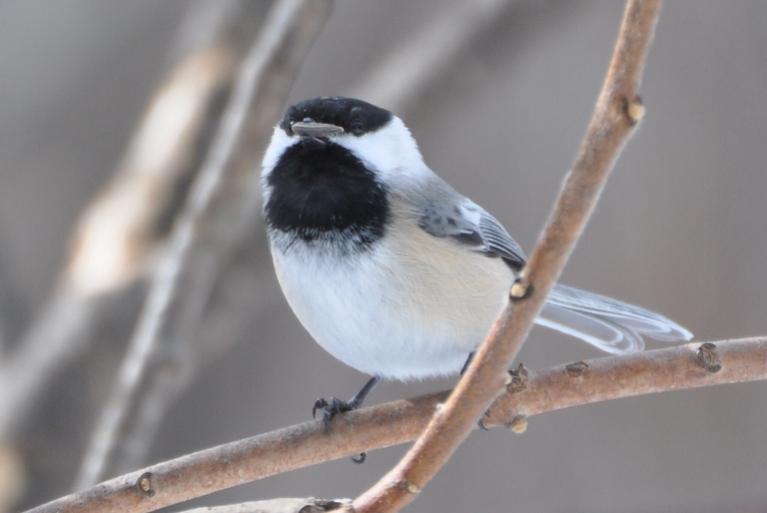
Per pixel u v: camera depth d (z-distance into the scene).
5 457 10.72
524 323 5.05
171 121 11.92
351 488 13.54
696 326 13.56
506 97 14.55
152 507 6.24
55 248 14.51
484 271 8.20
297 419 13.21
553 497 13.41
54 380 11.09
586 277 13.95
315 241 8.05
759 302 13.51
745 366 6.57
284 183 8.19
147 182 11.76
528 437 13.74
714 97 14.09
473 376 5.23
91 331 11.25
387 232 7.98
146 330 9.60
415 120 12.46
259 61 9.72
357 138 8.22
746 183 13.86
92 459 9.45
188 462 6.33
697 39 14.20
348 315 8.05
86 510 6.13
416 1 14.55
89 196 14.70
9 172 14.88
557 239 4.86
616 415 13.66
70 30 15.52
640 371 6.60
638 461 13.41
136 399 9.51
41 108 15.25
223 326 11.40
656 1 4.46
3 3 16.06
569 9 12.42
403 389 13.62
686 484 13.19
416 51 12.56
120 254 11.53
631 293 13.82
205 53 12.10
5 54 15.47
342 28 14.53
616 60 4.57
